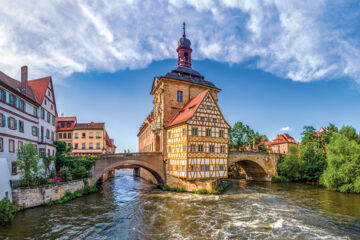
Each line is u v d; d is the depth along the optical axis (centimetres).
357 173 2908
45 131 2952
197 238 1387
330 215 1889
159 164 3241
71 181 2438
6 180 1744
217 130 2998
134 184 3825
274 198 2597
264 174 4450
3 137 1939
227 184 3925
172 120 3347
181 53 3944
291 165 4269
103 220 1716
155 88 3812
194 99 3319
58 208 2005
